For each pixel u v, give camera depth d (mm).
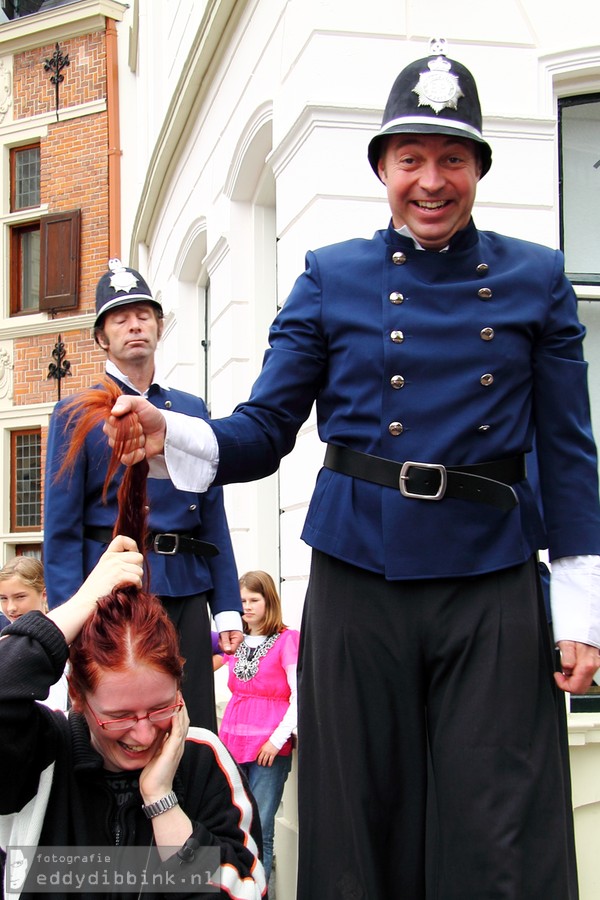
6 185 13688
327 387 1997
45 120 13383
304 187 3801
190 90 6789
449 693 1869
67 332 13070
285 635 3969
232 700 4004
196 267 7746
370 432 1909
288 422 1977
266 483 5449
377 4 3771
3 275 13648
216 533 3238
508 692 1842
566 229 3906
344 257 2010
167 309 8750
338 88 3732
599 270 3902
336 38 3746
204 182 6684
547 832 1842
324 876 1891
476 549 1866
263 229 5598
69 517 2904
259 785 3867
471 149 1908
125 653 1612
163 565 3012
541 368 1982
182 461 1814
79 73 13164
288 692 3924
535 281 1964
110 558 1754
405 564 1860
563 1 3838
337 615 1914
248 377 5602
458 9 3805
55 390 13117
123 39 13000
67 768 1718
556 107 3869
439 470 1867
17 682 1593
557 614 1979
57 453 2918
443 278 1931
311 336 1985
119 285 3102
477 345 1896
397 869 1899
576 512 1967
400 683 1894
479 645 1859
